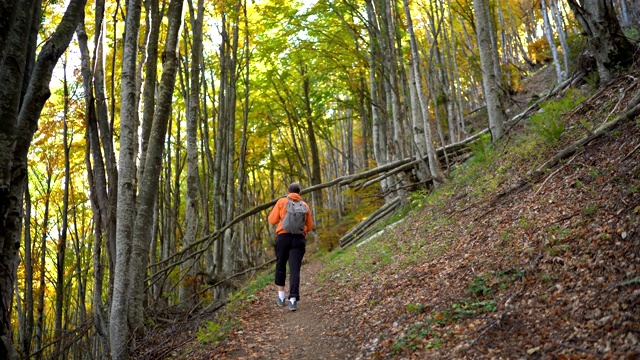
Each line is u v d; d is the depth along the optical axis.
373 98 15.84
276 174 36.94
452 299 4.61
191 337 6.53
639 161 4.84
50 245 15.94
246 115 17.50
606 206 4.50
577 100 7.86
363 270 8.12
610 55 8.29
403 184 13.08
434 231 8.02
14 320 14.38
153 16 7.72
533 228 5.17
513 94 20.42
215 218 14.01
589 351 2.86
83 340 12.98
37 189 13.30
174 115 19.33
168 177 15.77
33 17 4.12
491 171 9.02
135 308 7.07
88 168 6.54
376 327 4.89
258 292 9.60
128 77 6.01
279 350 5.15
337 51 17.61
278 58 18.77
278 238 7.15
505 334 3.51
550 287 3.86
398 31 14.53
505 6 24.45
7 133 3.37
